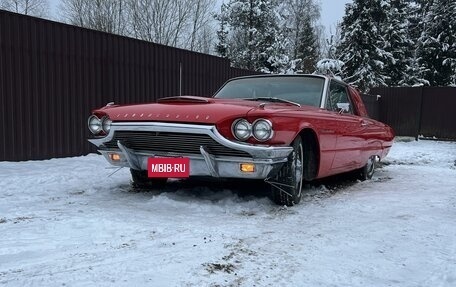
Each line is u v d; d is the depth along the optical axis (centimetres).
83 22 2631
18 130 758
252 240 367
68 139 848
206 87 1252
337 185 677
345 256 339
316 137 504
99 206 467
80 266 300
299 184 499
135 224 398
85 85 878
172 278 286
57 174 651
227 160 432
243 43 3378
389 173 837
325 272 307
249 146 415
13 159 752
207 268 304
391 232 404
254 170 431
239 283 283
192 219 424
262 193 542
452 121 1870
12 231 371
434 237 393
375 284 291
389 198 563
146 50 1023
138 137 459
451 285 292
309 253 342
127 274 289
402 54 3198
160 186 575
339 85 644
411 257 341
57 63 822
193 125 423
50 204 473
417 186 673
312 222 431
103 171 694
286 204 486
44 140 802
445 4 3122
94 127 493
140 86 1009
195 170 450
